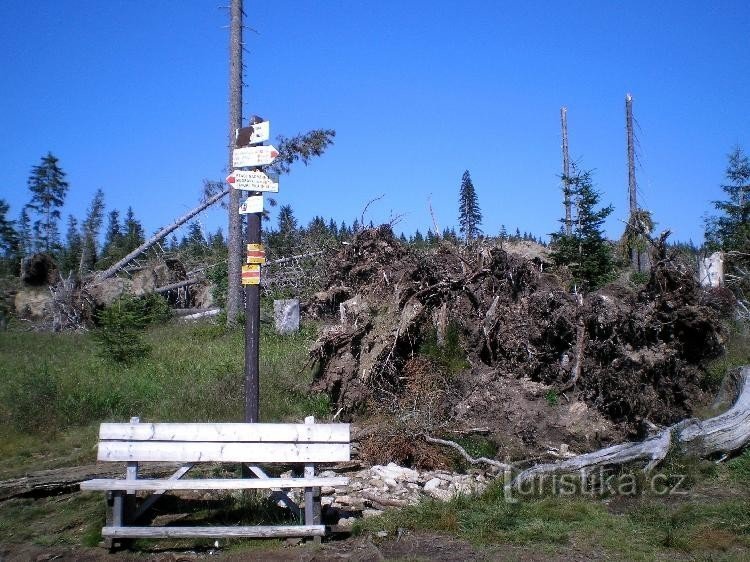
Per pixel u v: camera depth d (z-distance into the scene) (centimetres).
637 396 823
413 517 567
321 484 523
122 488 512
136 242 4453
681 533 531
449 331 940
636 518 572
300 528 521
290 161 2238
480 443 782
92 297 2053
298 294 1852
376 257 1228
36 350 1447
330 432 534
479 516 567
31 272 2416
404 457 750
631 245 1550
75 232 5247
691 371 923
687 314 923
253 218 658
